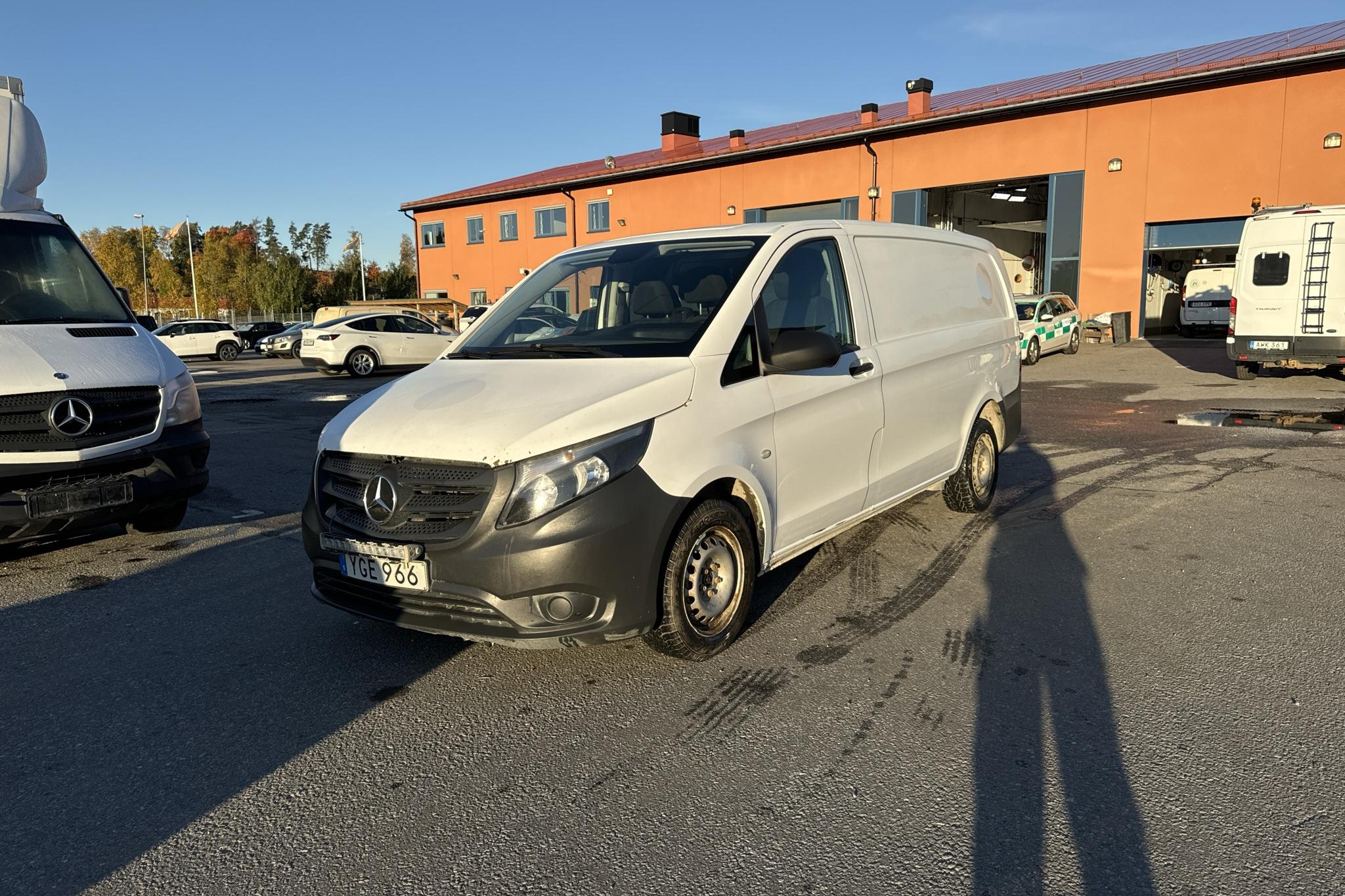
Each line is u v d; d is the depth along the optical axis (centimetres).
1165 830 245
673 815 260
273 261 7925
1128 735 299
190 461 551
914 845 242
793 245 424
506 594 312
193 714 335
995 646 378
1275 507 604
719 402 361
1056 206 2362
